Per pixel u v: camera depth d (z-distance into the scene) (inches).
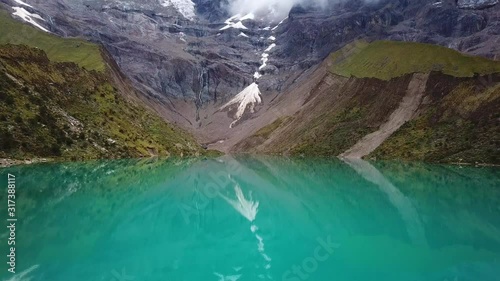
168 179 3858.3
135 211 2324.1
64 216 2118.6
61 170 4082.2
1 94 5022.1
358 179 3887.8
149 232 1883.6
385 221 2082.9
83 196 2726.4
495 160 5113.2
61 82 6614.2
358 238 1782.7
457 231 1873.8
